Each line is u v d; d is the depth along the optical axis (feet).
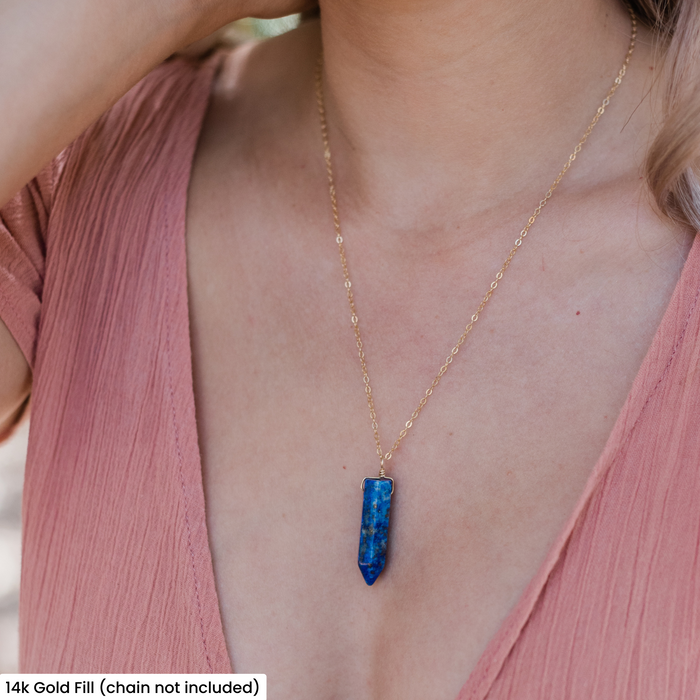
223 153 1.69
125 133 1.70
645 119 1.56
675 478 1.40
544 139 1.56
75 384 1.62
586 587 1.40
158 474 1.56
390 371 1.54
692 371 1.42
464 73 1.52
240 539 1.53
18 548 3.58
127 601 1.55
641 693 1.37
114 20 1.48
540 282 1.53
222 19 1.59
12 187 1.47
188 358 1.59
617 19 1.59
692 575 1.38
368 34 1.51
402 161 1.59
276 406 1.56
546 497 1.44
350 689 1.47
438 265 1.57
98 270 1.64
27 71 1.45
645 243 1.50
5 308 1.61
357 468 1.52
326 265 1.61
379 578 1.48
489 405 1.49
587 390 1.47
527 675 1.40
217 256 1.64
